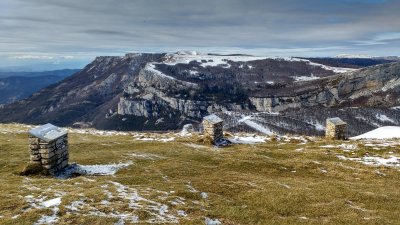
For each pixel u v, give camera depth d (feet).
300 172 115.03
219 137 169.89
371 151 145.59
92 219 61.82
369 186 98.17
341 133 187.21
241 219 69.10
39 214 63.16
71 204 69.67
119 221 62.28
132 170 108.37
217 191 86.99
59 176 102.94
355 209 77.66
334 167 120.16
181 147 150.10
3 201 70.23
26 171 102.22
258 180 100.07
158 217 66.13
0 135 187.01
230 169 115.03
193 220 65.21
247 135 200.23
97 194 75.97
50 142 103.55
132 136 201.87
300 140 179.52
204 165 118.32
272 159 131.44
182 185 89.10
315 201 82.23
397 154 139.33
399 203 82.84
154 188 85.40
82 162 118.73
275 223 67.56
